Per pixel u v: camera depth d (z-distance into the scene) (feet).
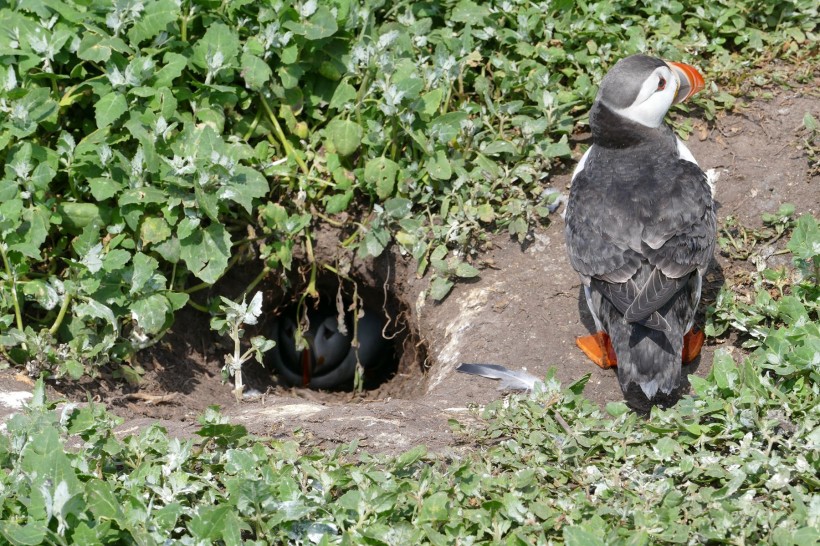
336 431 20.54
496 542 16.60
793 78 28.96
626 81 22.98
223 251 24.79
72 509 16.08
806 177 26.35
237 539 16.28
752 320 22.57
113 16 25.57
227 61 26.35
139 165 24.50
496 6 29.89
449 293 26.30
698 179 22.67
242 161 26.71
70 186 25.09
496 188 27.07
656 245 21.29
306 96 27.96
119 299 24.00
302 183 27.14
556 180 27.68
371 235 26.76
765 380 19.89
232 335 24.68
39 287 23.73
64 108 25.81
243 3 26.89
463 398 22.57
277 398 25.14
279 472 18.08
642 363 20.85
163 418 23.25
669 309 21.21
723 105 28.37
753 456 17.97
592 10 29.84
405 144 27.63
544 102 27.50
